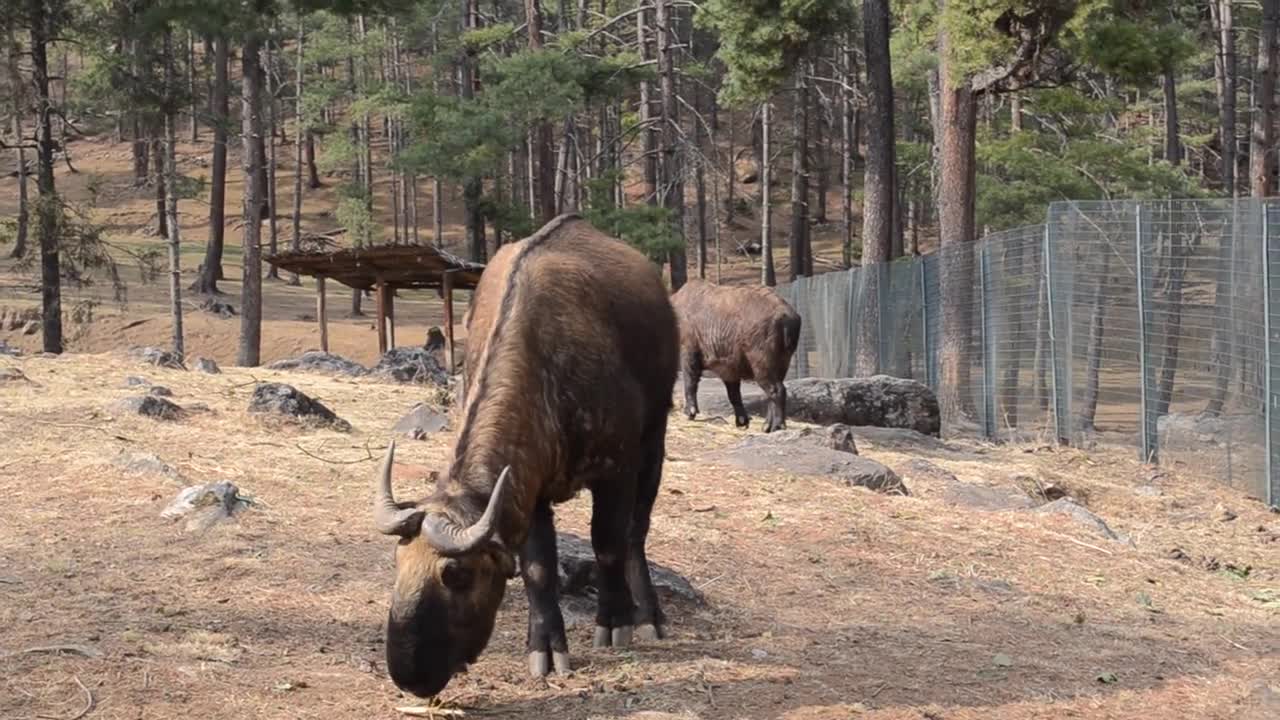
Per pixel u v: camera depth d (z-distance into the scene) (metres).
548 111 32.81
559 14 45.62
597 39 45.59
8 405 11.21
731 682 5.82
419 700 5.34
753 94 26.77
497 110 32.78
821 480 10.52
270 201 47.59
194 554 7.22
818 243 57.38
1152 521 11.41
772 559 8.11
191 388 13.13
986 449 15.04
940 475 11.64
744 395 16.34
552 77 32.78
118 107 26.78
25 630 5.86
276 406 11.32
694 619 6.85
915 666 6.29
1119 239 14.84
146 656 5.61
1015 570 8.49
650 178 38.97
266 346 35.22
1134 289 14.70
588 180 34.50
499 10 56.31
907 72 34.81
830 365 26.05
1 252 45.69
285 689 5.34
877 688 5.89
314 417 11.36
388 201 60.56
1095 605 7.88
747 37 25.80
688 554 8.02
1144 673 6.49
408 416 11.73
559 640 5.82
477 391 5.27
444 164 32.28
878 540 8.80
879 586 7.79
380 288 25.08
